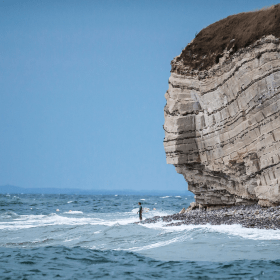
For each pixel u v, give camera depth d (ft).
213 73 122.11
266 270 47.19
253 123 101.76
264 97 96.73
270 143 95.25
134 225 103.19
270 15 106.32
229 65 114.21
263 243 65.51
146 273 47.62
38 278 44.98
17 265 52.65
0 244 77.25
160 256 58.85
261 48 100.58
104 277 45.65
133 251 64.34
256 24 108.99
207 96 124.06
